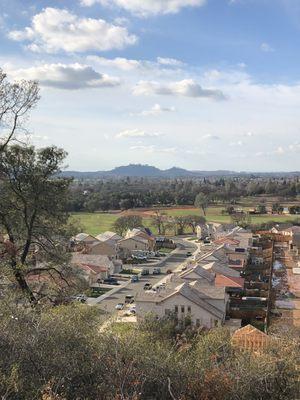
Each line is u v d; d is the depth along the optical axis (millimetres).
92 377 8508
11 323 9289
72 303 16656
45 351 8797
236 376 8914
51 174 18078
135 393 7609
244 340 16547
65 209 19172
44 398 7000
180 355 9945
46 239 19078
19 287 16906
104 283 56594
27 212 18016
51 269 19172
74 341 9211
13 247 17047
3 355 8500
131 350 9148
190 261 71375
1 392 7270
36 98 26469
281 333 19188
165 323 24406
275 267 66688
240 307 41719
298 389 8969
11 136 16828
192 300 33438
